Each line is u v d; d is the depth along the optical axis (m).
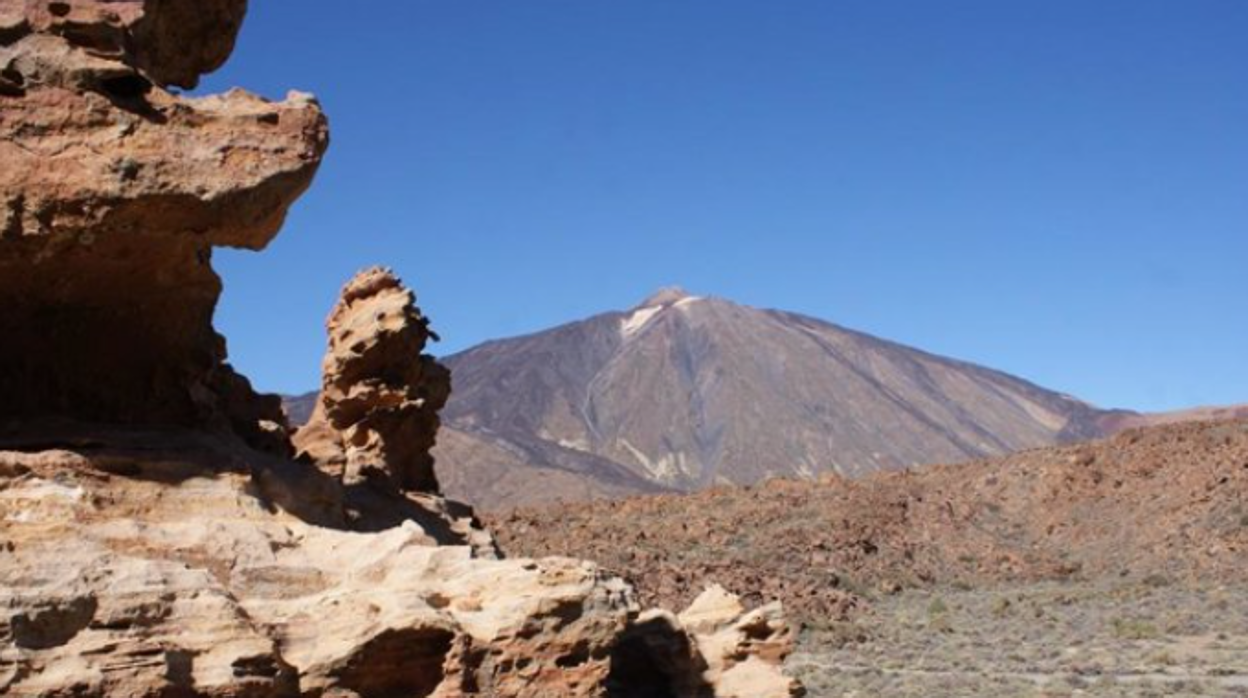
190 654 17.48
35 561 17.39
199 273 22.16
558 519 92.81
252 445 27.42
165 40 25.12
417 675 20.22
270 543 20.25
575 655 21.00
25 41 19.44
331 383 33.78
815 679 50.44
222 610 18.02
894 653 58.34
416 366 34.81
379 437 33.62
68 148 19.31
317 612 19.58
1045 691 45.72
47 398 21.67
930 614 70.31
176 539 19.27
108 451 20.31
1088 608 70.81
